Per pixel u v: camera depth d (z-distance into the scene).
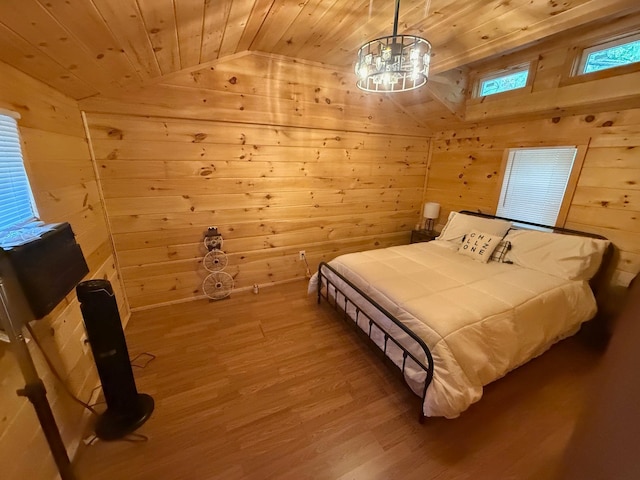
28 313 1.10
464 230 3.28
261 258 3.42
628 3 1.65
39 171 1.57
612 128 2.40
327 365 2.19
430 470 1.47
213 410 1.80
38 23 1.12
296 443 1.60
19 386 1.20
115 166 2.51
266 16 1.92
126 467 1.48
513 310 1.90
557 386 1.98
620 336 0.36
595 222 2.57
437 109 3.43
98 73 1.89
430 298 1.99
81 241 2.01
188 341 2.46
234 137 2.91
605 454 0.28
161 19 1.45
